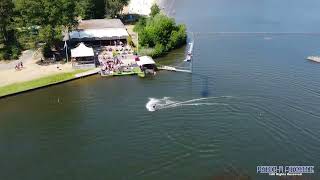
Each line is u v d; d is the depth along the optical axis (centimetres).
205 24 19025
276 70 13012
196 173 7981
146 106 10581
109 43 15338
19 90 11706
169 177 7900
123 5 19225
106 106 10725
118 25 16300
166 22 15238
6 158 8681
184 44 16012
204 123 9675
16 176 8100
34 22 13462
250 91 11356
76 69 13225
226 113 10119
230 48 15375
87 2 17762
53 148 8988
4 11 14188
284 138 9038
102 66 13450
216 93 11250
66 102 11062
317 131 9312
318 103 10644
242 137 9081
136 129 9550
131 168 8194
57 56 14275
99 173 8094
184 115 10044
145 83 12125
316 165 8144
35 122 10081
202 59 14175
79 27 15862
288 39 16575
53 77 12575
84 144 9075
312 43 16000
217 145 8819
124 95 11312
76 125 9838
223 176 7869
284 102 10688
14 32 14762
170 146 8838
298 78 12350
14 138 9425
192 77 12500
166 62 13975
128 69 13062
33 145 9125
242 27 18500
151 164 8294
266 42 16162
